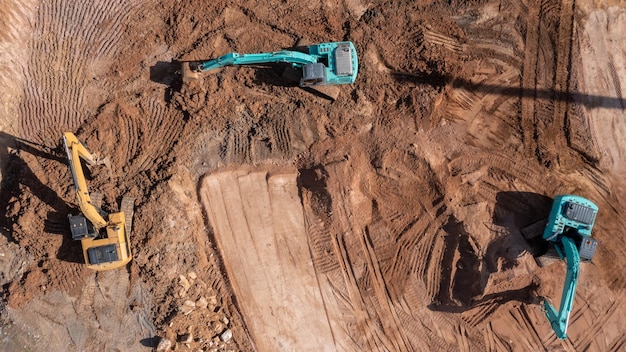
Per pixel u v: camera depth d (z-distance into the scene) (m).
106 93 15.69
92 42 15.77
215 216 15.91
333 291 16.02
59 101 15.57
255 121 16.02
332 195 15.80
